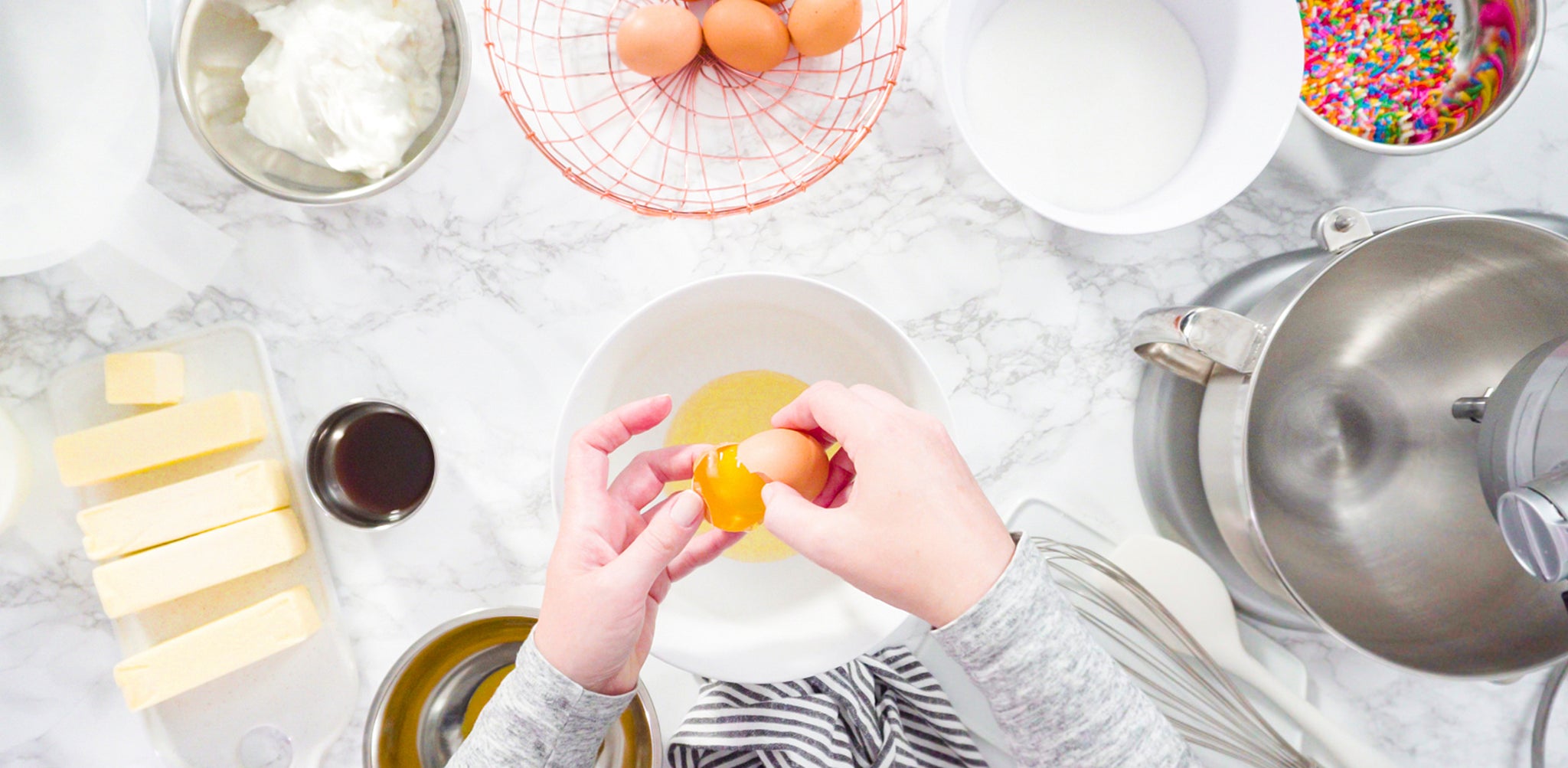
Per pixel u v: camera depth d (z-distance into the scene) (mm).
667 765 936
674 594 902
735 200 995
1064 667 611
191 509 926
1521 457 708
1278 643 1004
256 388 986
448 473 995
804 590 918
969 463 1012
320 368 995
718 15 892
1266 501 914
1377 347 943
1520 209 989
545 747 645
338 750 1002
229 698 985
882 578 629
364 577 995
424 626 997
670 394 978
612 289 999
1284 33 835
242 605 979
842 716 948
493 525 1000
